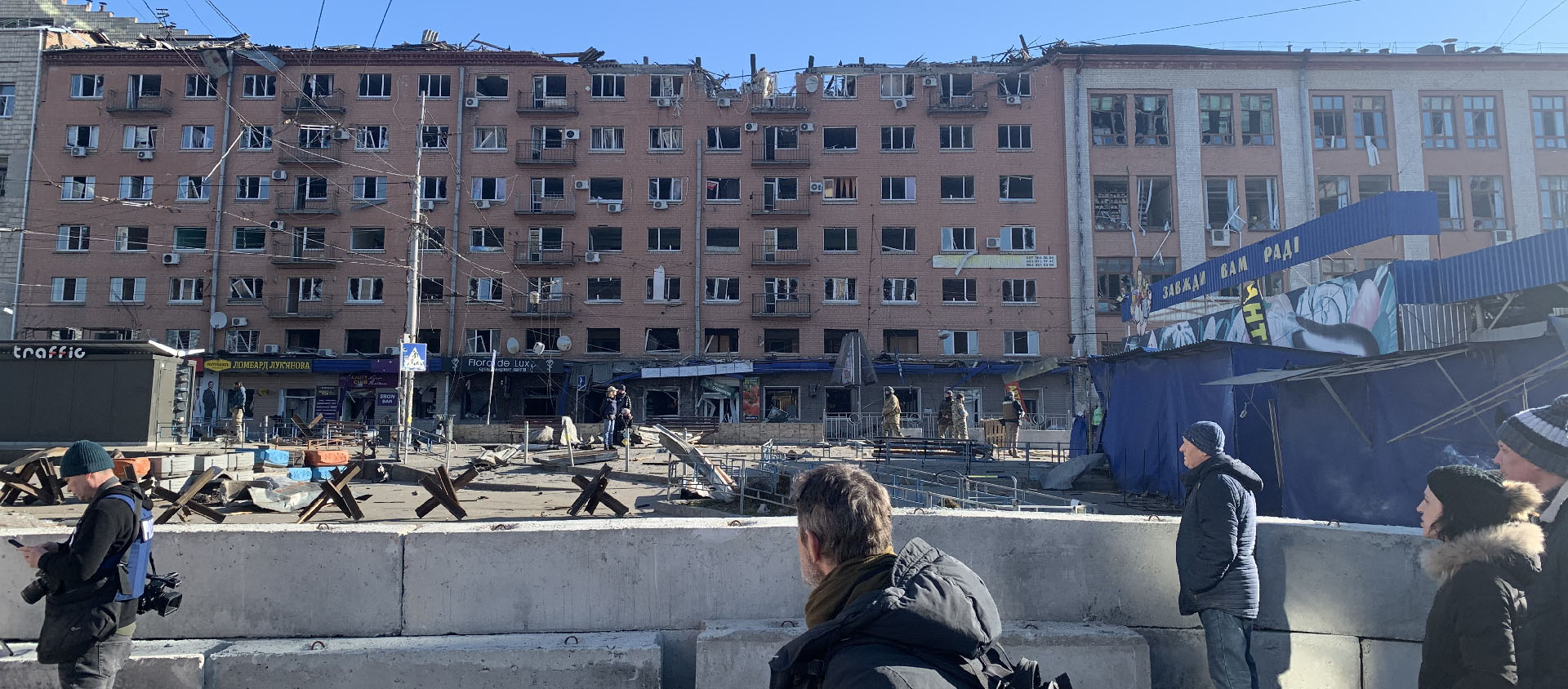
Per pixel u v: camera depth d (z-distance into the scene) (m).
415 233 24.92
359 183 42.22
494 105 42.88
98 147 41.44
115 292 40.81
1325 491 10.24
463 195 42.28
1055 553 4.14
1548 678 2.47
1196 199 41.19
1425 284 13.90
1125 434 14.77
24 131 41.28
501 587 4.09
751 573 4.09
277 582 4.10
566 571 4.09
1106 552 4.14
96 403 15.20
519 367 40.53
